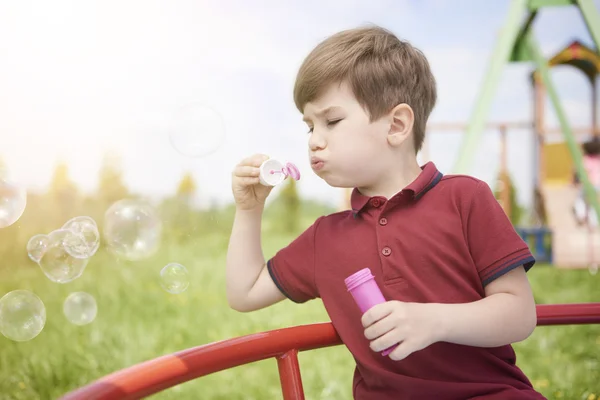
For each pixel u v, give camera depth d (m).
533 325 1.33
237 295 1.55
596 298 5.28
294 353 1.31
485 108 4.48
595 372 3.32
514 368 1.41
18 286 5.63
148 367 1.04
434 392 1.33
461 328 1.25
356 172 1.43
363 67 1.43
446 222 1.38
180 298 5.08
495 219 1.37
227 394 3.07
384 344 1.18
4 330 2.58
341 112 1.42
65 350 3.66
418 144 1.53
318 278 1.48
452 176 1.46
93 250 2.50
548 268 7.34
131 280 5.80
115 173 10.50
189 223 10.32
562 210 8.06
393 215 1.42
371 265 1.40
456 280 1.35
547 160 8.71
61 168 10.56
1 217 2.58
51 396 3.06
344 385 3.13
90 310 3.80
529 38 5.44
